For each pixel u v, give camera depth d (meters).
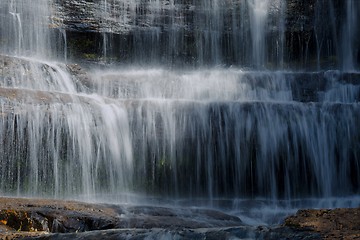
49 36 17.70
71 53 17.97
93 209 8.69
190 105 12.75
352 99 16.31
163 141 12.34
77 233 6.51
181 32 19.27
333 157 13.27
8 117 11.05
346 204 12.41
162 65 18.97
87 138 11.73
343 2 20.28
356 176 13.34
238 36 19.77
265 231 5.97
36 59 16.44
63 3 18.17
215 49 19.58
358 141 13.39
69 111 11.66
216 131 12.70
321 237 5.80
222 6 19.81
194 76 16.44
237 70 19.00
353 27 20.36
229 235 5.96
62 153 11.47
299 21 20.11
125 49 18.61
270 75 16.52
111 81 15.43
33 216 8.17
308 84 16.47
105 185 11.80
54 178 11.36
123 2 18.84
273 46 19.95
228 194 12.64
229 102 13.00
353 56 20.33
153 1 19.22
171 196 12.27
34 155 11.22
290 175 13.00
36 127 11.27
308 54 20.11
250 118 12.91
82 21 18.16
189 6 19.56
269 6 20.14
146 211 9.07
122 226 8.23
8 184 10.99
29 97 11.54
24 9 17.44
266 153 12.91
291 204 12.30
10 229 7.84
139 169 12.12
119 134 12.05
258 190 12.79
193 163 12.51
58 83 14.59
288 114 13.16
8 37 17.14
